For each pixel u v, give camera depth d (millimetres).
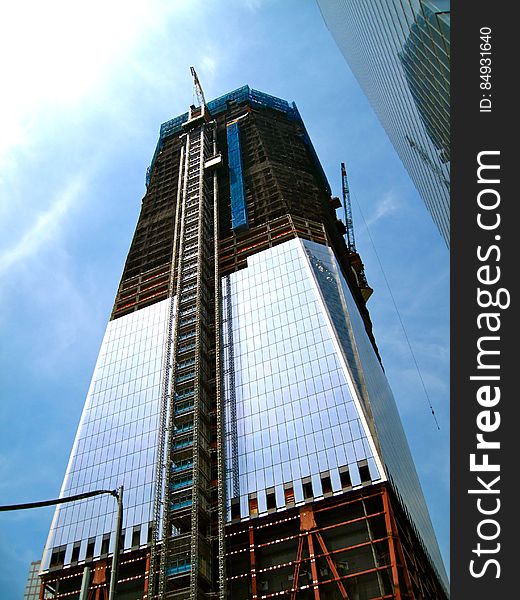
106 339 144000
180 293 137875
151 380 128000
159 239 172500
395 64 94500
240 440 107125
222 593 88562
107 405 128125
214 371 123688
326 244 147125
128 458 115375
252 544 93500
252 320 126562
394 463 113062
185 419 113562
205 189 167250
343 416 101188
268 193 160500
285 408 107625
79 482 115375
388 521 86812
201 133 187375
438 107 76625
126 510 106438
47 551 106125
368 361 137250
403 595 81000
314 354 113062
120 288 161000
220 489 100438
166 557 93250
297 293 126188
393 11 77562
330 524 91125
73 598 99688
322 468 96312
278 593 86688
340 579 83812
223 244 151750
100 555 101938
